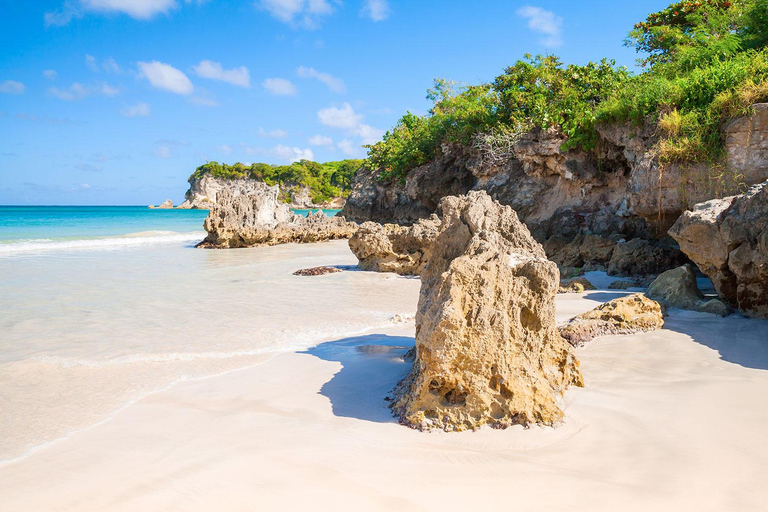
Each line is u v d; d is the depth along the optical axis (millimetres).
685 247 12141
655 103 19172
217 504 4082
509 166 29641
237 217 34031
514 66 31500
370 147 53875
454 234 8305
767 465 4656
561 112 25922
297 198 175875
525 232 12664
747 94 15500
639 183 17547
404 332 10008
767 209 10539
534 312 6227
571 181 25812
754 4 21922
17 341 9375
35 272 19203
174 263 22641
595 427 5500
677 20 28422
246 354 8477
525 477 4500
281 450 5008
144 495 4234
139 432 5508
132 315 11594
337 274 18547
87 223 63000
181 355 8414
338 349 8680
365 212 47969
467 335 5695
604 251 18812
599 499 4152
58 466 4766
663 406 6008
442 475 4539
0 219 70438
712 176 16000
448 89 44375
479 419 5555
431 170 39812
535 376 5832
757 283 10469
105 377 7387
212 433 5441
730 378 6965
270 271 19812
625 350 8367
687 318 10461
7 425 5770
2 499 4203
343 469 4633
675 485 4348
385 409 6117
